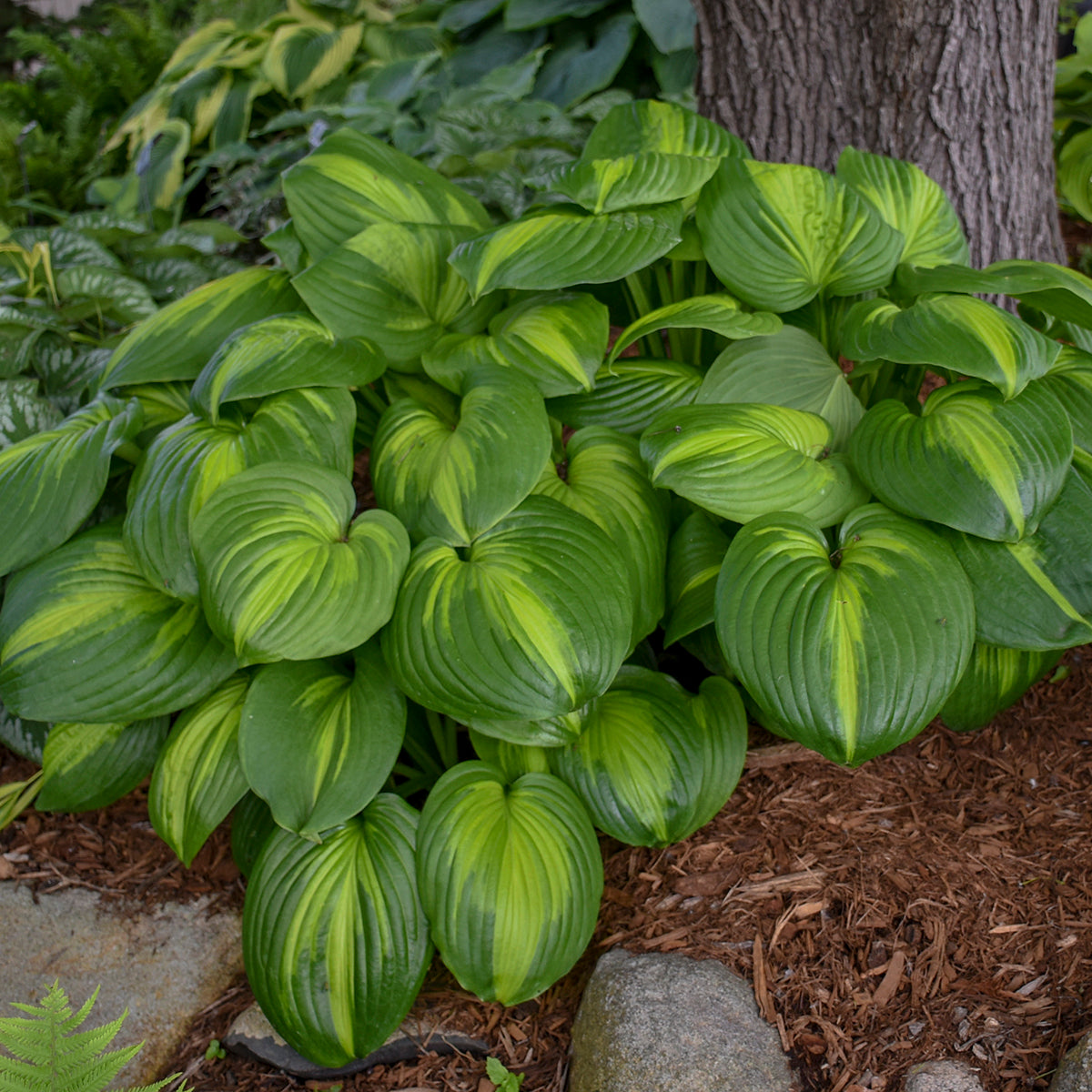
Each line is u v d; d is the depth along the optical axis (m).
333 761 1.89
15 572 2.22
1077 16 5.01
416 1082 1.93
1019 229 3.12
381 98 4.87
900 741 1.76
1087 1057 1.58
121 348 2.42
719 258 2.28
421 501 2.00
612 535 2.11
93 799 2.24
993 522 1.89
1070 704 2.39
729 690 2.20
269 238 2.51
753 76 3.04
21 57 6.61
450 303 2.44
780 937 1.96
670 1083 1.73
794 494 1.98
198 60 5.70
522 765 2.09
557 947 1.86
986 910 1.94
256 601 1.80
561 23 5.24
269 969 1.88
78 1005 2.08
